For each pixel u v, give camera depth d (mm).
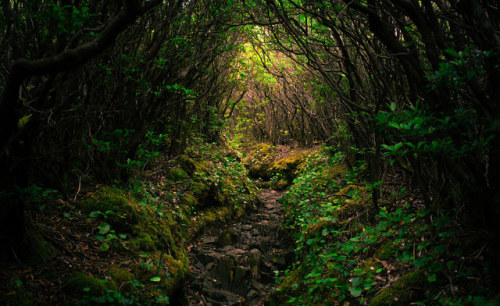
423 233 2654
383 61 3072
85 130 3260
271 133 12562
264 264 4246
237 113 13578
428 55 1924
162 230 3629
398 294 2312
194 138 6996
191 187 5242
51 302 2004
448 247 2318
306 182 6148
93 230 2859
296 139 10781
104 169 3543
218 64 6730
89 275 2377
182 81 4457
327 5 2922
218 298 3426
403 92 2621
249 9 4125
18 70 1502
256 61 7527
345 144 5293
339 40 3111
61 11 1488
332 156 6832
